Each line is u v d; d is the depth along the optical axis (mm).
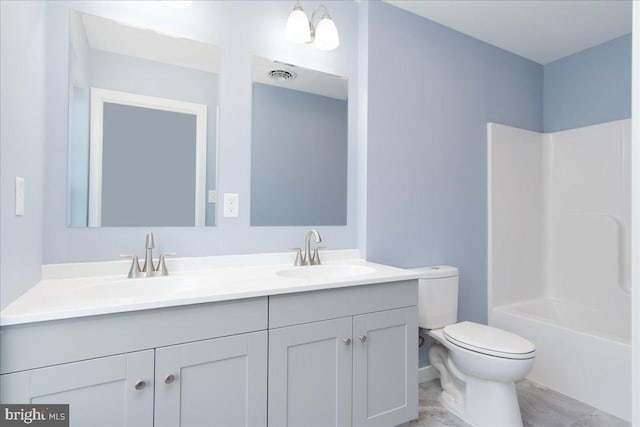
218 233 1732
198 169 1690
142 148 1571
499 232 2658
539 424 1793
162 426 1087
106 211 1485
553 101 2965
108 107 1505
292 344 1326
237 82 1784
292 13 1772
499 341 1703
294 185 1950
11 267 998
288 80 1933
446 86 2434
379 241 2135
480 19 2355
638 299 525
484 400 1731
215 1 1731
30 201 1165
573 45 2697
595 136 2658
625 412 1830
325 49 1927
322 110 2043
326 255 2033
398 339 1618
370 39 2105
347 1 2133
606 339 1918
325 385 1404
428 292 2105
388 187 2170
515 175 2771
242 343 1223
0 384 891
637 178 526
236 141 1783
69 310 952
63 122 1403
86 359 985
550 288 2906
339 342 1438
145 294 1412
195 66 1686
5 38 917
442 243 2404
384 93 2156
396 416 1598
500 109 2730
